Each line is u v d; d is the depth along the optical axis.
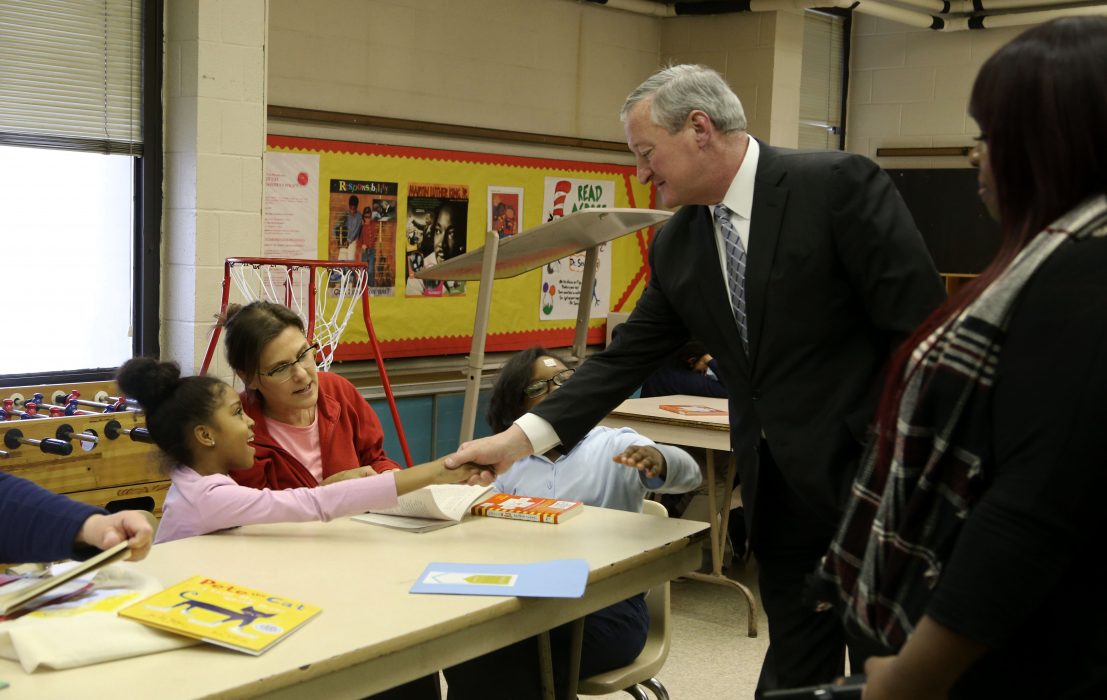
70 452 3.10
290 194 5.02
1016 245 1.17
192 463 2.29
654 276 2.36
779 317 2.05
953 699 1.20
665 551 2.17
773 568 2.26
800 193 2.04
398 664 1.64
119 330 4.18
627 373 2.36
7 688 1.41
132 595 1.72
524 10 6.07
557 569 1.94
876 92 7.83
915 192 7.63
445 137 5.71
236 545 2.12
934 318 1.25
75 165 4.00
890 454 1.27
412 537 2.21
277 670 1.47
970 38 7.41
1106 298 1.05
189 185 4.05
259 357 2.58
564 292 6.45
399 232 5.50
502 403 2.77
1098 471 1.04
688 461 2.54
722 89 2.11
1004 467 1.11
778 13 6.63
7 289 3.89
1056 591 1.12
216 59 4.04
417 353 5.62
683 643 3.93
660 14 6.82
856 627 1.36
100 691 1.40
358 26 5.28
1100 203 1.11
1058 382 1.06
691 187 2.12
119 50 4.04
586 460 2.71
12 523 1.77
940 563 1.19
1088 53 1.11
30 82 3.85
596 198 6.62
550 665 2.23
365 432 2.92
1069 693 1.11
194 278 4.06
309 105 5.11
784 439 2.05
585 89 6.52
